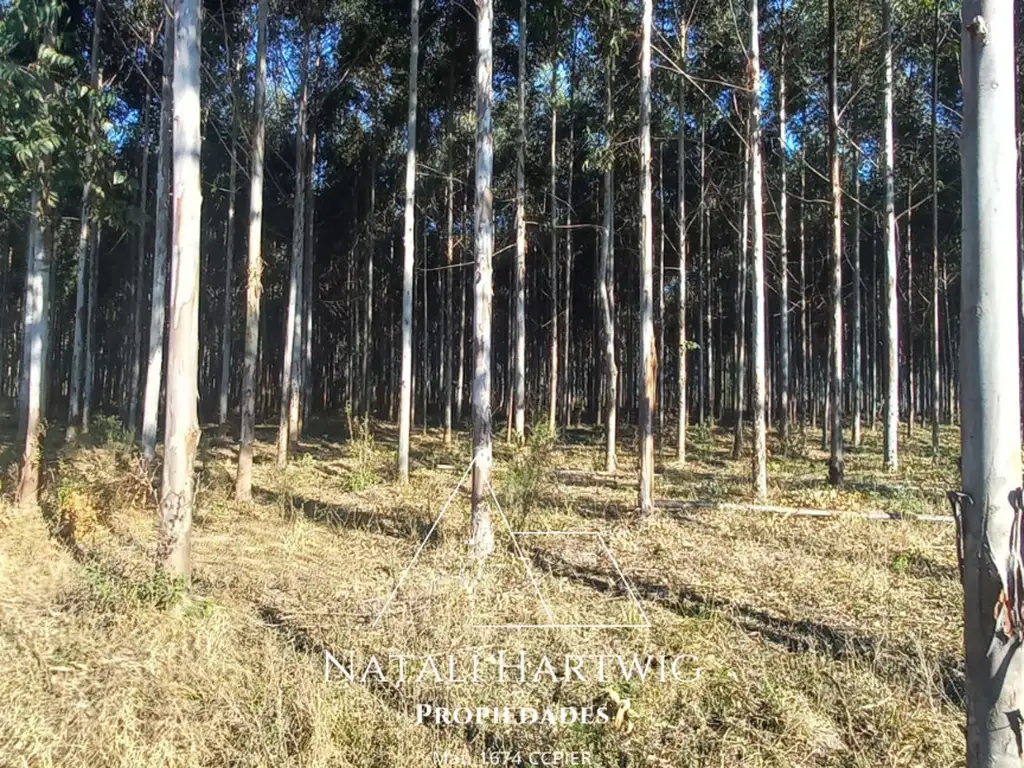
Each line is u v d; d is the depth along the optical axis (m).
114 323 29.92
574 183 25.09
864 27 14.95
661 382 20.23
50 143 8.55
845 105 13.71
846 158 20.45
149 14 14.08
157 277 11.22
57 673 4.42
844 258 27.81
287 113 22.55
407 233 12.98
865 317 29.66
